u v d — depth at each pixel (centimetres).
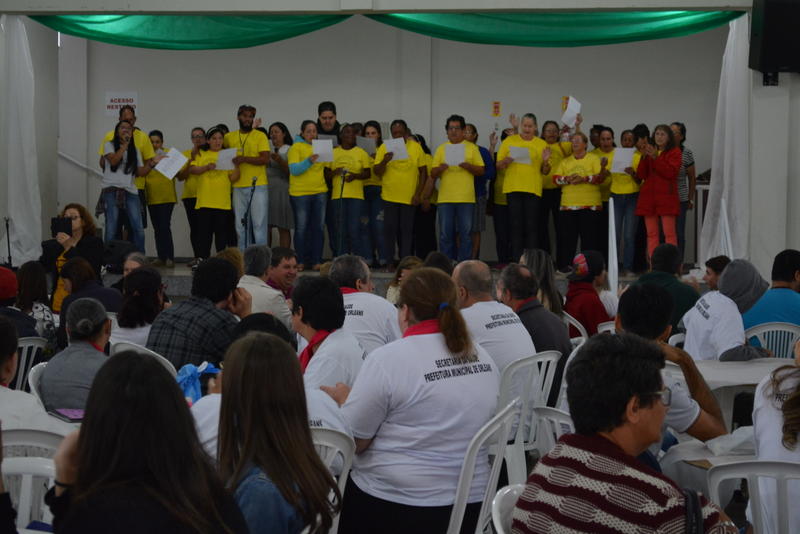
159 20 957
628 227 1028
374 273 1012
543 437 398
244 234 1027
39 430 302
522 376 436
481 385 331
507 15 926
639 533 199
